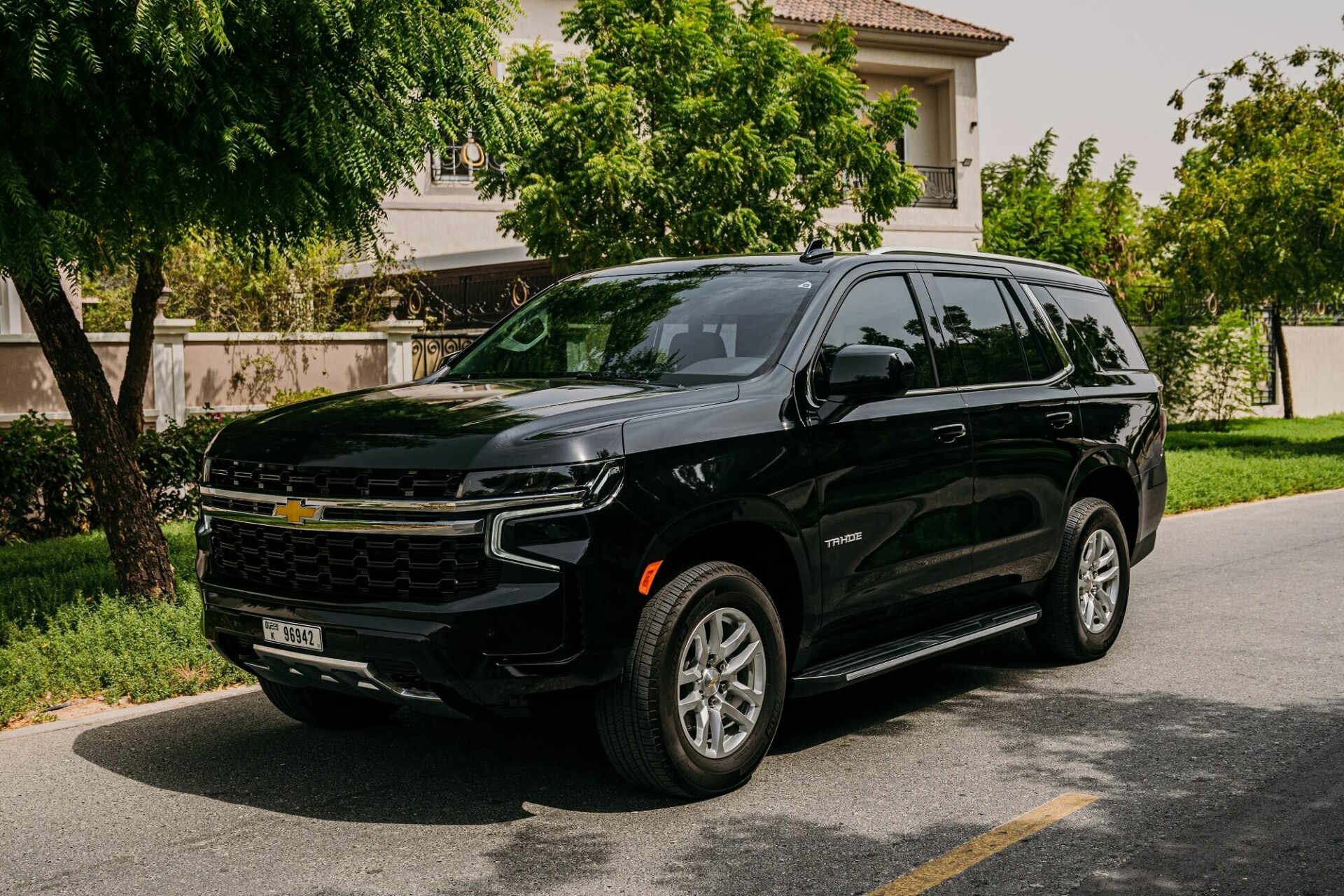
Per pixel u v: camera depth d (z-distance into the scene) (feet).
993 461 20.17
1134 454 23.82
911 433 18.61
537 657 14.42
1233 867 13.73
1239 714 19.74
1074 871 13.66
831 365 17.85
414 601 14.60
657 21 44.50
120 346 41.27
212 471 16.89
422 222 67.41
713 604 15.70
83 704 20.59
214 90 21.95
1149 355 78.79
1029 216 82.74
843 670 17.67
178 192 22.65
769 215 43.83
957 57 86.63
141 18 19.43
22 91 20.89
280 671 16.19
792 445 16.79
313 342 44.91
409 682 14.90
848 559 17.60
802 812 15.58
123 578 26.03
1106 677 22.24
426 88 25.23
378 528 14.79
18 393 39.42
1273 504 46.44
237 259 28.60
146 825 15.30
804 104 44.42
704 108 41.91
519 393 16.70
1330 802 15.70
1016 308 22.11
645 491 15.06
